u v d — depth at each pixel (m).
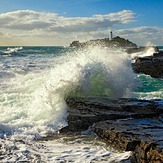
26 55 35.97
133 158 5.21
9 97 10.14
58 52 46.94
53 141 6.40
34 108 8.70
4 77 14.66
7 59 26.98
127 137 5.84
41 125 7.50
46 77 13.14
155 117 7.49
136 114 7.54
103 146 6.03
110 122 7.02
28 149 5.71
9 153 5.44
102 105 8.02
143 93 11.76
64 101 8.82
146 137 5.64
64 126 7.45
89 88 9.84
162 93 11.85
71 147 5.96
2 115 8.12
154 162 4.56
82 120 7.32
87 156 5.44
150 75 19.00
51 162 5.10
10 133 6.88
